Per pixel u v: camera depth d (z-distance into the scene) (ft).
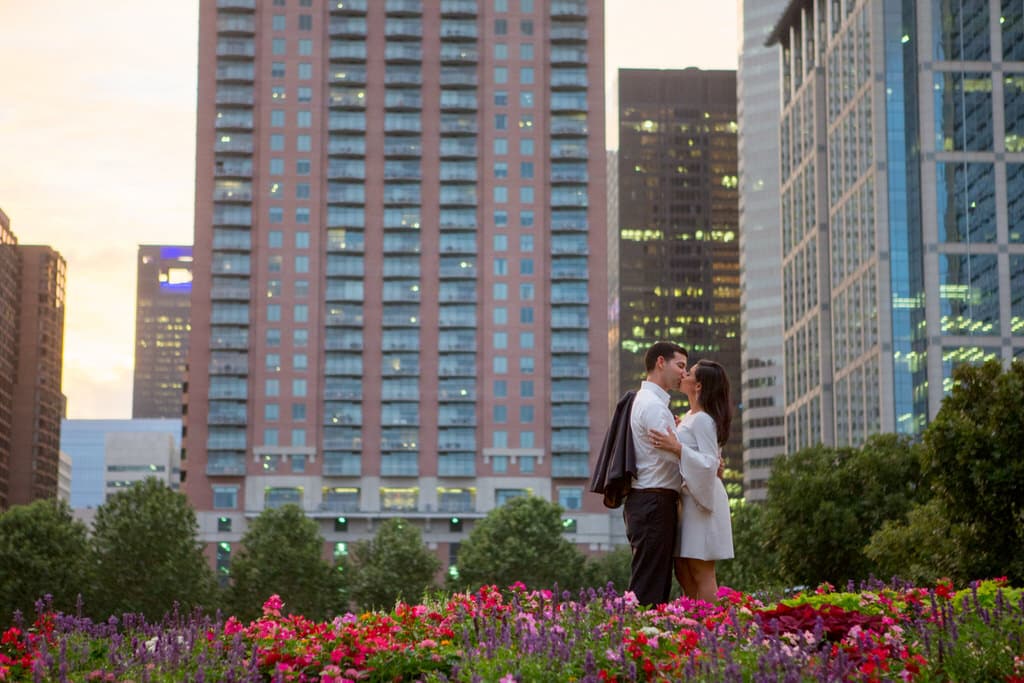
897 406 579.48
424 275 593.42
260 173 593.01
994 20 594.24
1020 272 574.15
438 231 596.29
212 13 600.39
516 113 603.67
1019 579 133.69
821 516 214.69
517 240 594.24
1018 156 583.17
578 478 580.71
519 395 584.40
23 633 41.01
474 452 581.53
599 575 420.36
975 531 136.05
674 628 37.19
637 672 33.17
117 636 39.99
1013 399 135.64
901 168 595.47
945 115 589.32
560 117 605.31
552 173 600.39
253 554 375.86
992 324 569.23
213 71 597.52
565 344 590.14
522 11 610.65
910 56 602.03
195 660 36.19
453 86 604.08
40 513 315.99
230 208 589.73
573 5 611.47
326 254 592.19
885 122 602.44
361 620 42.65
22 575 300.81
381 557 407.85
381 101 602.85
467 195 597.52
